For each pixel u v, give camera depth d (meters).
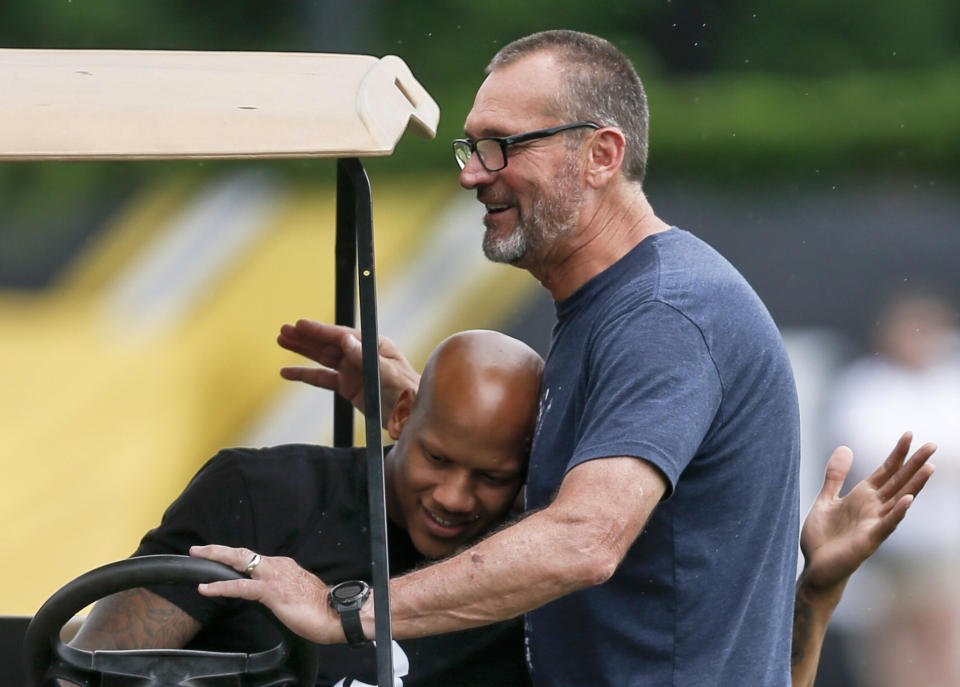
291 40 51.78
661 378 9.59
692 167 44.12
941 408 25.34
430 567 9.15
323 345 12.62
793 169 43.38
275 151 8.77
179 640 10.17
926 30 52.12
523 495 11.55
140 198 35.44
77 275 31.47
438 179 37.25
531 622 10.54
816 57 51.50
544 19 51.19
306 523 10.70
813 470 25.53
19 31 51.09
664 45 52.12
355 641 8.85
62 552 24.95
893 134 45.03
